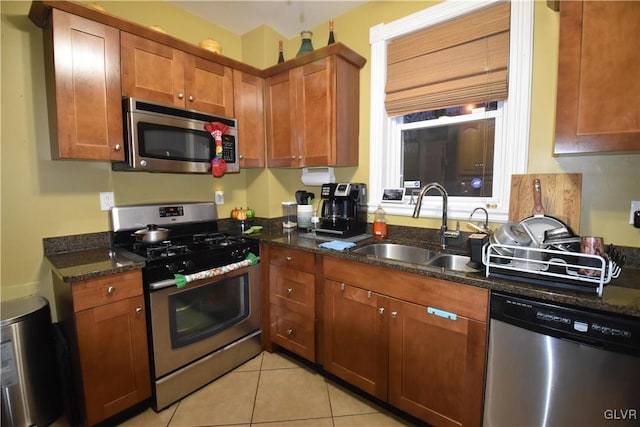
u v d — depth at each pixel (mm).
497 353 1235
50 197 1729
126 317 1535
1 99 1564
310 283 1905
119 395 1535
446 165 2025
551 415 1139
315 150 2145
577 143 1212
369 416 1641
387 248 2027
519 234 1303
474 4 1735
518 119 1629
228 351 2006
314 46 2500
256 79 2385
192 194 2371
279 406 1715
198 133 1977
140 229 2004
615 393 1015
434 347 1417
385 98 2150
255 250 2164
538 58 1569
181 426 1573
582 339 1049
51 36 1469
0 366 1380
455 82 1837
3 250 1604
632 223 1380
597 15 1146
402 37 2064
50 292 1750
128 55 1686
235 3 2186
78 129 1530
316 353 1943
